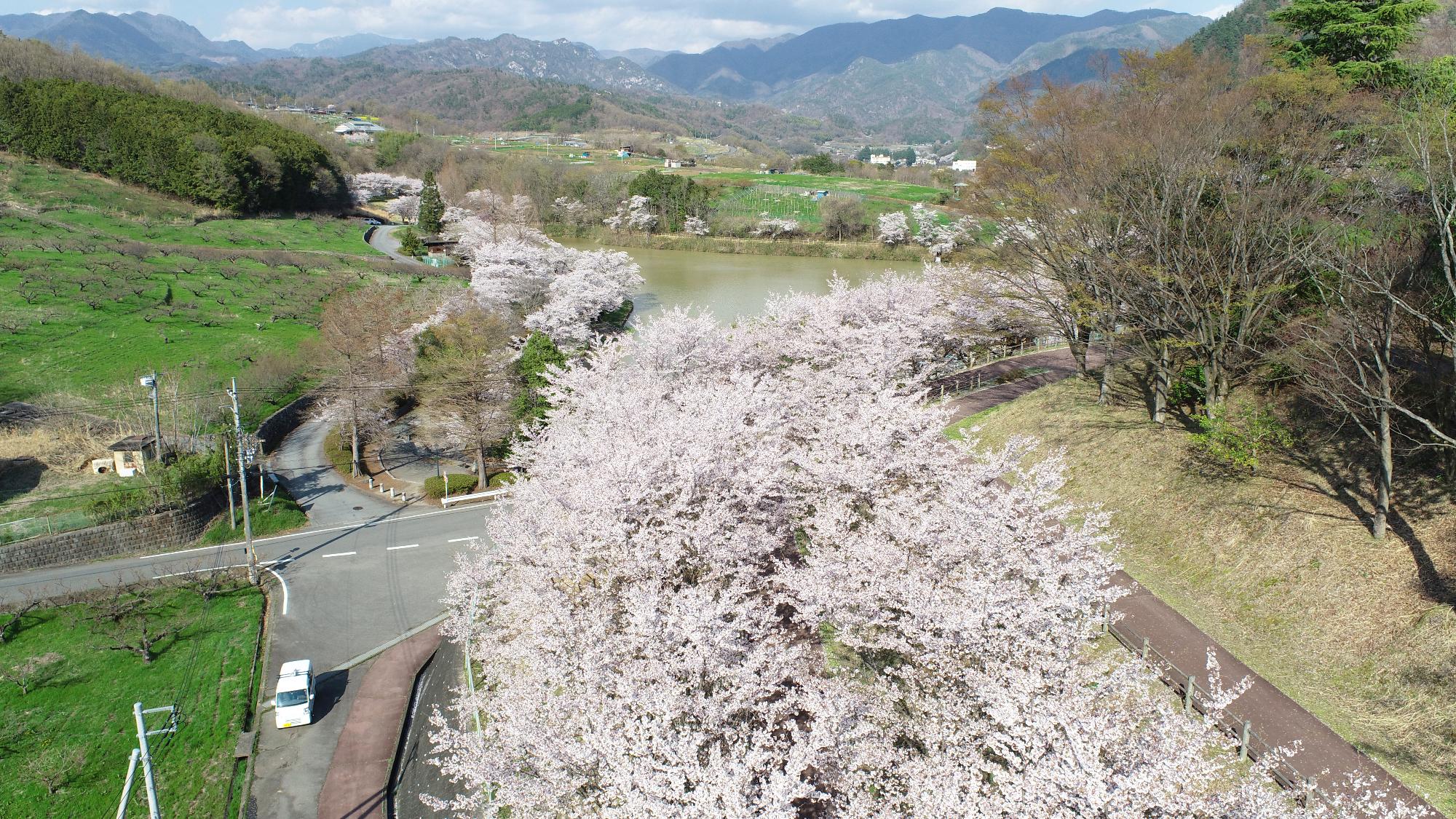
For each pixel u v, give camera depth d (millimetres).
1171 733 10898
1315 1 27391
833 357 31656
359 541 29391
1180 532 21562
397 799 17641
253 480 32781
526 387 34281
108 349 43094
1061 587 14758
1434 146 18703
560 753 12875
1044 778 10297
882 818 11422
